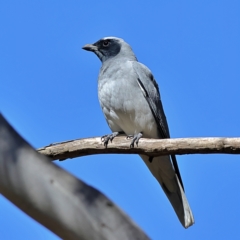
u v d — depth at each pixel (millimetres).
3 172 4797
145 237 4840
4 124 4879
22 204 4832
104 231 4852
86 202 4891
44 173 4891
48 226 4863
